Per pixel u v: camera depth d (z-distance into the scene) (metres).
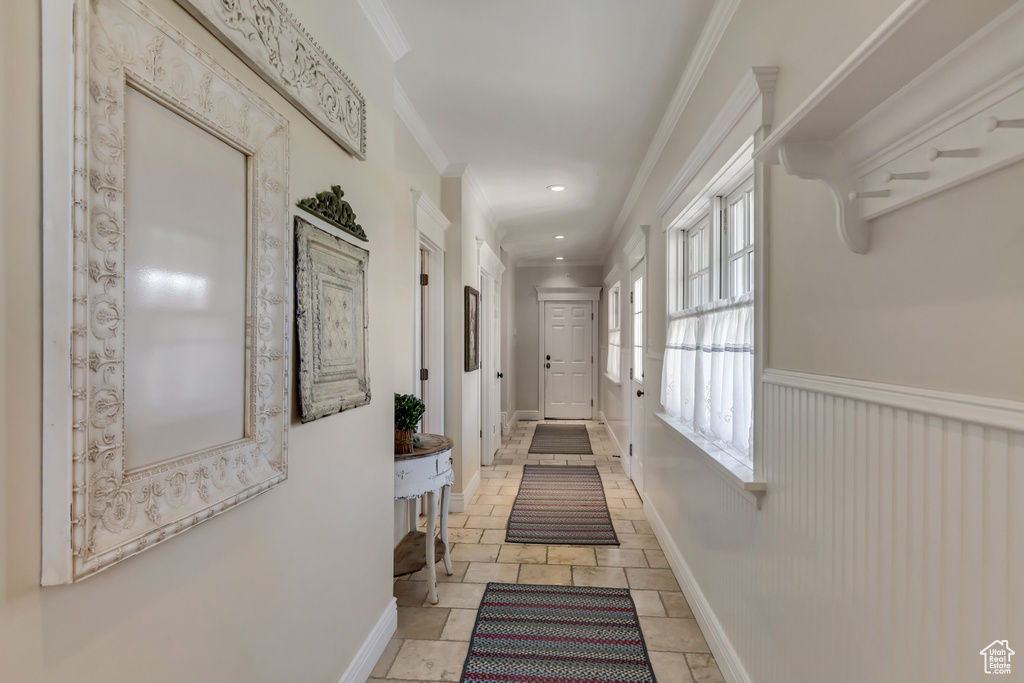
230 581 1.13
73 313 0.72
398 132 2.82
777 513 1.47
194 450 1.00
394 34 2.09
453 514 3.82
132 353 0.85
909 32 0.70
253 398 1.17
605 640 2.18
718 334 2.13
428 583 2.50
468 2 1.94
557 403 8.61
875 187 1.01
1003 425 0.71
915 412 0.90
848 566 1.11
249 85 1.18
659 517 3.29
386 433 2.13
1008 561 0.72
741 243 2.16
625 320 5.18
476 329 4.51
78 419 0.72
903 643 0.93
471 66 2.42
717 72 2.05
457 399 3.88
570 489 4.47
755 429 1.63
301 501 1.43
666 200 2.91
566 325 8.60
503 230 6.11
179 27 0.96
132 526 0.83
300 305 1.36
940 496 0.84
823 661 1.21
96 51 0.74
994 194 0.75
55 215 0.71
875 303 1.04
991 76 0.71
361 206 1.85
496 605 2.47
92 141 0.74
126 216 0.83
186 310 0.97
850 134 1.00
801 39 1.33
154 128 0.89
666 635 2.21
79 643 0.77
